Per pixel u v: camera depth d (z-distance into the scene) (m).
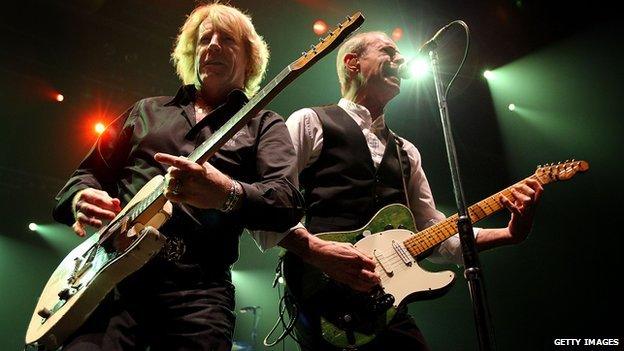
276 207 1.86
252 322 8.52
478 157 7.74
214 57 2.39
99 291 1.76
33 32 7.02
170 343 1.79
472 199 7.65
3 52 7.12
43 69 7.31
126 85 7.50
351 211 2.62
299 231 2.27
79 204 1.97
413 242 2.60
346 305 2.38
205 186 1.70
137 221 1.83
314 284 2.40
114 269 1.72
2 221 8.23
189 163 1.65
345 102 3.01
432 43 2.80
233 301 1.97
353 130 2.79
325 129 2.76
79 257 1.99
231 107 2.23
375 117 3.04
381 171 2.77
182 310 1.82
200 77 2.40
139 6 6.87
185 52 2.65
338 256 2.28
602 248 7.28
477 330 1.95
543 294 7.42
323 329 2.35
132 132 2.23
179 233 1.91
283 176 2.00
